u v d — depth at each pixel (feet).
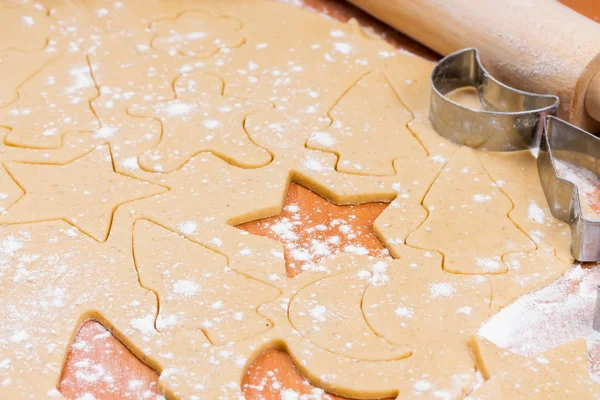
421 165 1.55
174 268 1.40
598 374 1.32
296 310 1.36
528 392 1.28
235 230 1.45
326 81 1.69
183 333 1.34
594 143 1.53
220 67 1.71
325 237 1.47
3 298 1.37
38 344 1.33
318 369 1.31
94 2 1.84
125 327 1.34
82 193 1.49
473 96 1.69
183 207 1.48
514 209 1.49
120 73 1.69
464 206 1.49
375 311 1.36
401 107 1.65
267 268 1.41
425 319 1.35
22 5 1.82
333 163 1.55
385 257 1.44
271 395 1.30
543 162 1.52
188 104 1.64
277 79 1.69
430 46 1.77
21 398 1.28
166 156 1.55
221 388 1.29
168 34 1.78
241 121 1.61
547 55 1.61
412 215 1.48
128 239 1.44
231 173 1.53
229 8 1.84
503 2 1.67
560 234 1.46
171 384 1.29
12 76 1.67
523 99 1.61
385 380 1.30
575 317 1.37
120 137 1.58
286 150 1.56
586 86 1.60
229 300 1.37
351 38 1.78
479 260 1.42
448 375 1.30
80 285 1.38
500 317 1.37
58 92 1.65
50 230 1.44
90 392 1.30
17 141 1.56
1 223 1.45
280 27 1.80
